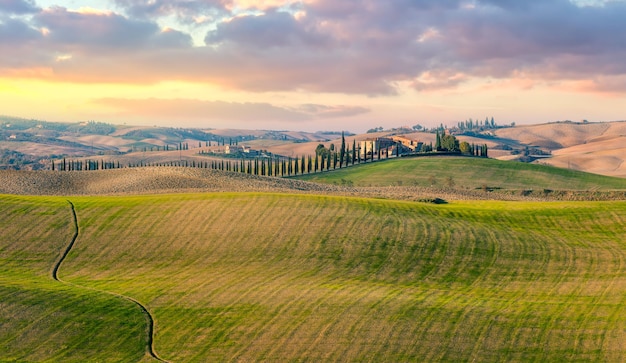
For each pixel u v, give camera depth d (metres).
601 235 93.44
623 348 55.00
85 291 67.50
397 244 83.38
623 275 76.19
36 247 82.38
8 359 51.84
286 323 58.97
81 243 83.75
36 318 59.16
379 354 53.12
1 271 74.88
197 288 68.75
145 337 56.62
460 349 54.41
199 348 54.62
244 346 54.72
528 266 79.06
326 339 55.66
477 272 76.38
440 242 85.12
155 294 67.06
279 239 83.50
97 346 54.69
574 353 54.19
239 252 80.06
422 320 59.75
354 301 64.31
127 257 79.62
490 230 92.75
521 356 53.53
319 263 76.88
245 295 66.25
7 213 92.38
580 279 74.81
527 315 61.94
